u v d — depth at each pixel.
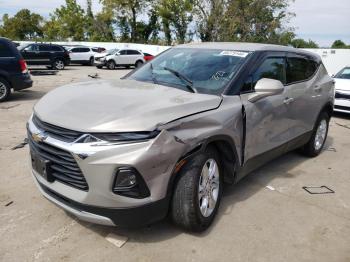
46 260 2.91
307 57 5.42
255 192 4.40
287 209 3.99
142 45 38.25
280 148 4.64
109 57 27.94
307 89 5.10
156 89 3.54
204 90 3.66
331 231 3.59
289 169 5.29
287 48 4.91
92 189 2.76
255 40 34.34
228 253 3.12
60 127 2.86
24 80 10.12
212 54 4.22
